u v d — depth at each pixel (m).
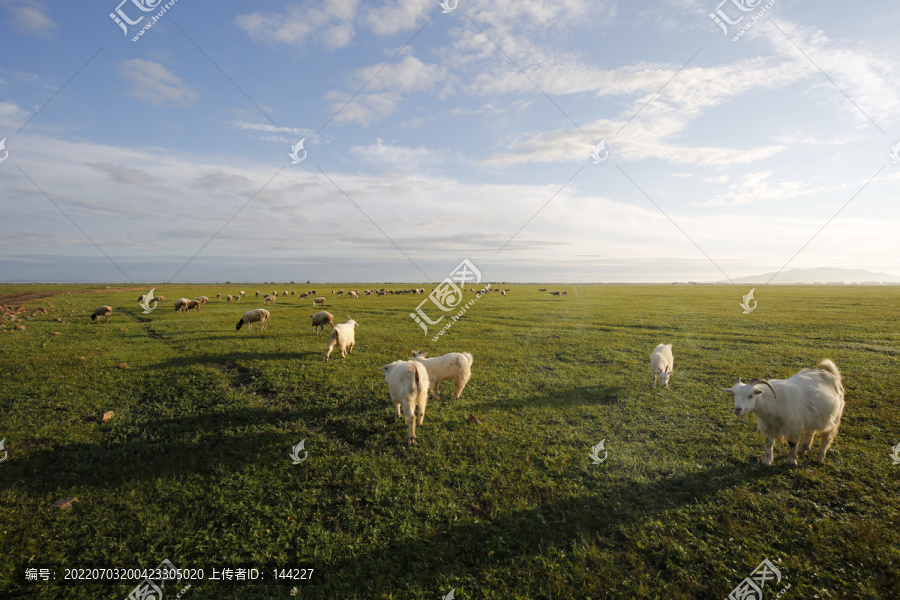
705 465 7.68
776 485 6.89
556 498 6.71
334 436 9.51
